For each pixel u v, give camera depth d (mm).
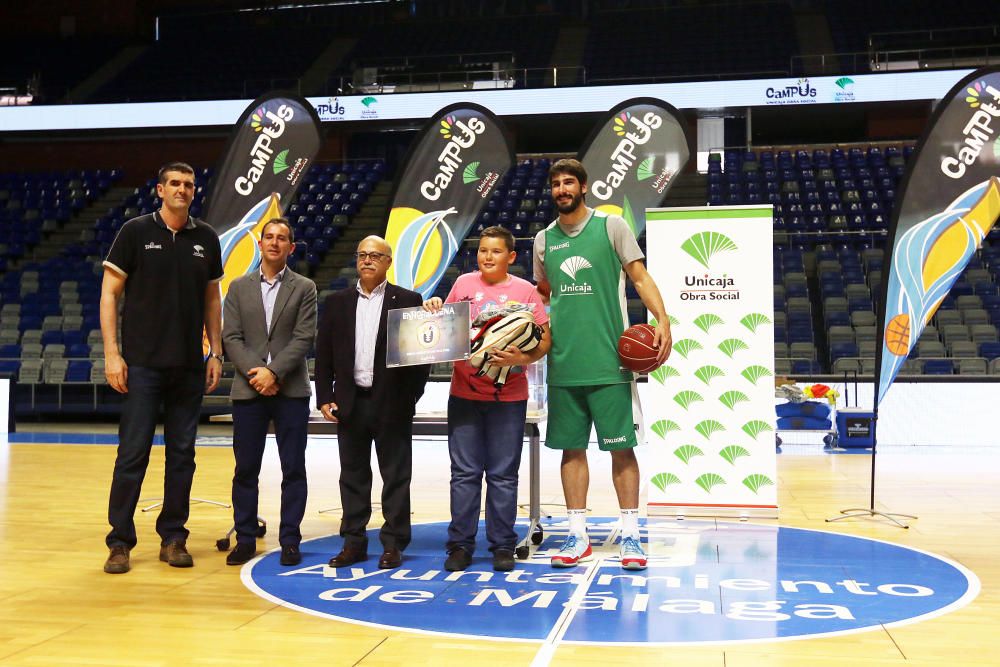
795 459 7758
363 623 2605
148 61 19766
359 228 15133
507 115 15523
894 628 2557
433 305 3312
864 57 17031
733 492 4461
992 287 11422
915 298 4668
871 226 13586
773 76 14891
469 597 2912
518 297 3492
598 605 2807
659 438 4539
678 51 18406
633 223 6000
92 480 6008
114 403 11391
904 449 8664
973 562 3463
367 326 3473
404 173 6016
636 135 5996
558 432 3508
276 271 3605
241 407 3539
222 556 3605
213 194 5762
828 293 11688
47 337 12336
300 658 2279
